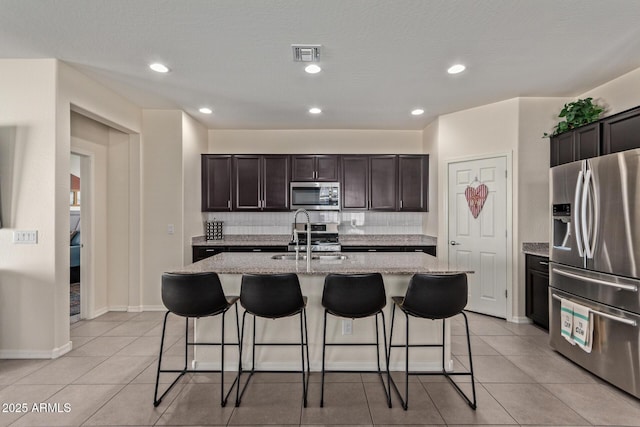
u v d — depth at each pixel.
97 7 2.06
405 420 1.98
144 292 4.09
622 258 2.20
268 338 2.61
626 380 2.19
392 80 3.18
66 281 2.90
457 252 4.18
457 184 4.18
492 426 1.92
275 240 4.84
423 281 2.12
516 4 2.03
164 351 2.93
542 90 3.44
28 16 2.15
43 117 2.75
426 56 2.69
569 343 2.67
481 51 2.61
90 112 3.17
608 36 2.39
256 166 4.83
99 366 2.64
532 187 3.66
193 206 4.49
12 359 2.74
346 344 2.50
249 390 2.31
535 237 3.67
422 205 4.83
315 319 2.61
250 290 2.17
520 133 3.64
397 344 2.60
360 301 2.16
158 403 2.13
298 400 2.19
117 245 4.09
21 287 2.76
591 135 2.88
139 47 2.55
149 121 4.09
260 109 4.08
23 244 2.75
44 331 2.76
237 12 2.11
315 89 3.41
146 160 4.09
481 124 3.94
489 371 2.57
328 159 4.86
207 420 1.97
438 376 2.51
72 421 1.95
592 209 2.41
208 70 2.96
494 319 3.78
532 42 2.47
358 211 4.88
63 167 2.84
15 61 2.75
